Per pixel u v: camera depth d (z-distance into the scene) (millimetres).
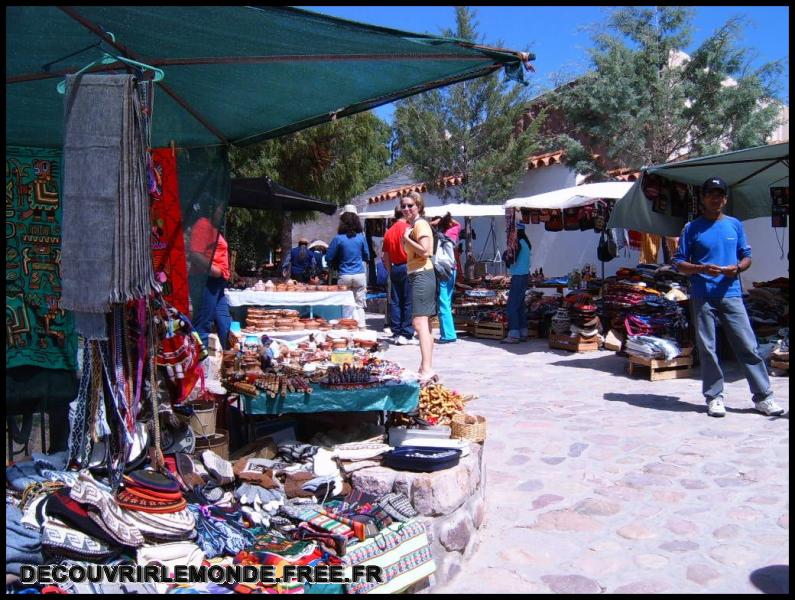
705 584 3469
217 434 4430
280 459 4461
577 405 6969
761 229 11047
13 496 3281
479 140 16750
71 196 2906
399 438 4547
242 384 4590
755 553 3775
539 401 7180
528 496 4672
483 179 16016
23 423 4539
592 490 4727
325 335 7230
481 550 3957
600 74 13172
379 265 17156
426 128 16766
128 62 3049
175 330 3760
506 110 16375
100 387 3295
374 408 4555
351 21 3273
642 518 4266
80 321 3072
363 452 4258
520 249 11211
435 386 5082
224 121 5184
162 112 5000
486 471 5062
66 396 4621
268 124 5266
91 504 3004
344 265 11461
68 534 2928
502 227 16141
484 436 4566
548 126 17234
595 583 3527
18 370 4531
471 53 3730
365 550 3332
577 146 13727
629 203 8422
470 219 16203
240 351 5406
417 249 6000
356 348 6566
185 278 4613
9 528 2887
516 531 4172
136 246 2930
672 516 4277
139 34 3525
